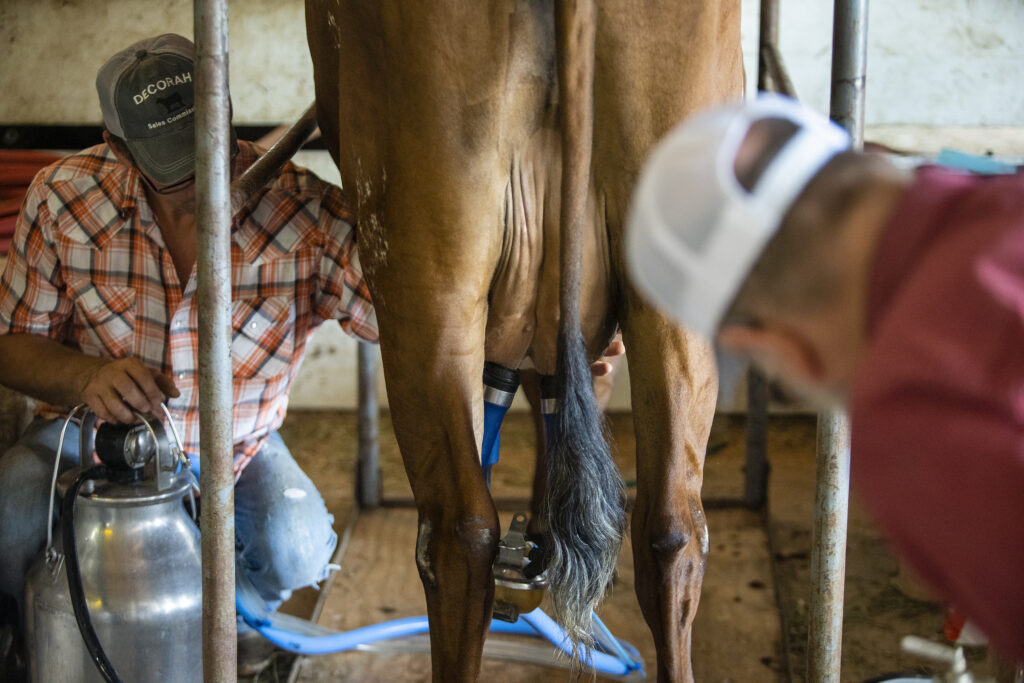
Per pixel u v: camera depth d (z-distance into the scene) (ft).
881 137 11.43
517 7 3.89
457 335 4.15
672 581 4.24
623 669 6.42
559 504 4.18
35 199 5.86
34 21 12.07
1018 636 2.04
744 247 2.33
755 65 11.67
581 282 4.27
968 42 11.32
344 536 8.94
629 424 11.98
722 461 10.68
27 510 5.84
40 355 5.73
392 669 6.91
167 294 5.91
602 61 3.97
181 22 12.09
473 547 4.11
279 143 5.53
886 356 2.15
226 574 4.19
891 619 7.33
